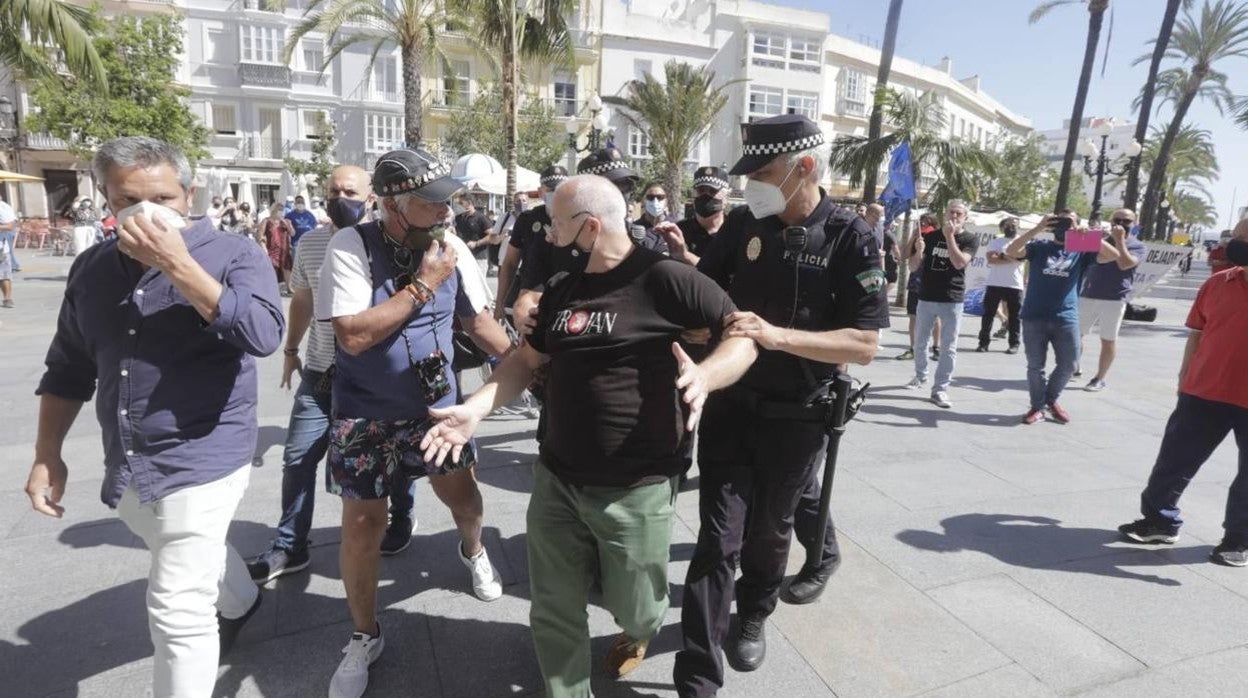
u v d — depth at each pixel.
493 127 26.59
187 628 1.89
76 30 8.74
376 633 2.45
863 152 12.86
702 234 4.10
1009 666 2.54
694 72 19.75
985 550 3.43
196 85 28.20
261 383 6.29
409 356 2.33
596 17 31.16
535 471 2.19
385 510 2.39
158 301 1.83
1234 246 3.14
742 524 2.35
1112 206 55.62
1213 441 3.34
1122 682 2.47
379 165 2.25
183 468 1.87
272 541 3.16
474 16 13.79
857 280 2.29
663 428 2.01
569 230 1.98
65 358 2.02
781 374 2.39
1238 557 3.31
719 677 2.26
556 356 2.03
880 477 4.37
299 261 3.11
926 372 6.93
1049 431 5.50
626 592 2.05
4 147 27.06
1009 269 8.82
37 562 3.12
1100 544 3.53
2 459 4.36
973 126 49.69
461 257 2.61
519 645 2.62
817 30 34.91
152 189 1.78
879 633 2.73
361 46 29.69
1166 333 11.27
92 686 2.35
